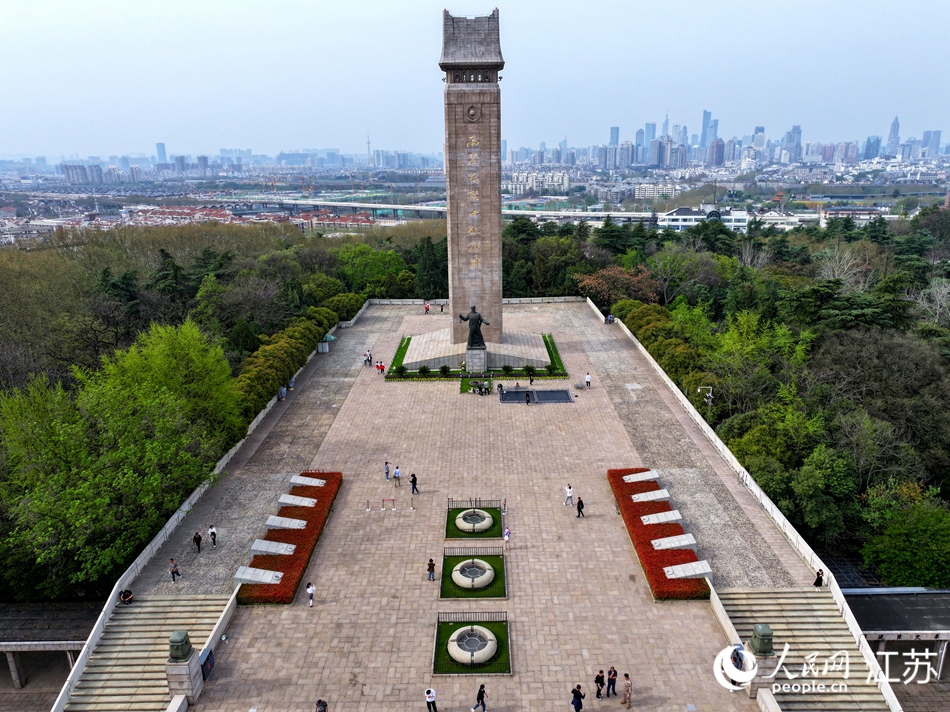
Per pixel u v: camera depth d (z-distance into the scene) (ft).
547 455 181.16
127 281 270.67
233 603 122.01
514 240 405.18
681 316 276.82
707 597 124.26
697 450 183.11
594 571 132.67
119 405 148.36
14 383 206.69
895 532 145.07
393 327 316.40
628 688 100.58
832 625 119.96
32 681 128.77
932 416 182.80
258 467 175.83
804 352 213.25
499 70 237.04
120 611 122.93
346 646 113.80
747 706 101.96
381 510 154.71
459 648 111.24
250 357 231.50
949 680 125.18
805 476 156.46
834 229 477.77
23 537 127.34
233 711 101.30
